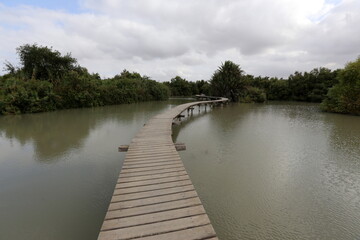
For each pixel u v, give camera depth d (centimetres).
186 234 189
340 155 546
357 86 1286
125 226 198
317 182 395
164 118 899
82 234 251
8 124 913
